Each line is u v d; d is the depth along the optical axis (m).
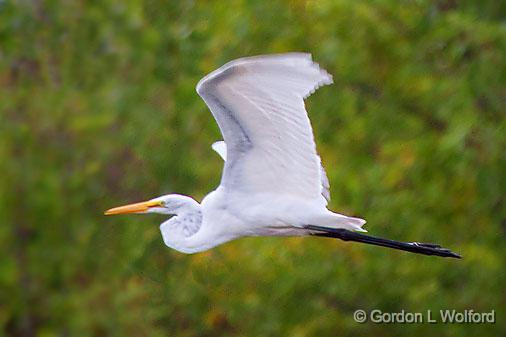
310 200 9.77
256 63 8.75
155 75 17.59
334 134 14.60
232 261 14.40
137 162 16.72
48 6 17.50
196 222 10.42
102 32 17.62
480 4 15.62
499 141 14.20
